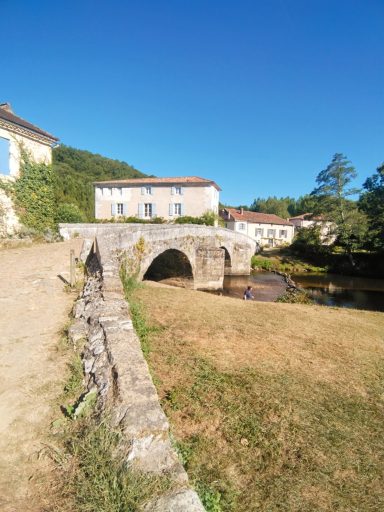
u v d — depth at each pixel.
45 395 3.24
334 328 8.82
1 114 13.83
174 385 4.67
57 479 2.24
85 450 2.38
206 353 5.90
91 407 2.92
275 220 52.12
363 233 31.09
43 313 5.73
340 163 32.50
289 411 4.30
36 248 13.25
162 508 1.87
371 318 10.73
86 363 3.74
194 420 3.94
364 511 2.90
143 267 12.67
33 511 1.99
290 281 24.86
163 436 2.42
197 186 31.98
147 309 8.48
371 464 3.48
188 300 10.25
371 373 5.84
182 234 17.81
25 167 14.74
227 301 11.23
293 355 6.34
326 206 33.88
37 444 2.57
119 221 32.59
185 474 2.16
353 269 31.48
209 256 20.09
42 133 15.38
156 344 6.12
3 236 13.73
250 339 6.98
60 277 8.37
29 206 14.93
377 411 4.54
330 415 4.32
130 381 3.01
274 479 3.17
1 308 5.90
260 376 5.20
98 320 4.68
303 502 2.94
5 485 2.19
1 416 2.89
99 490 2.05
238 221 46.59
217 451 3.47
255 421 4.01
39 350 4.23
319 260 35.75
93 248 11.84
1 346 4.31
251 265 33.25
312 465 3.39
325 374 5.61
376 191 31.22
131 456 2.23
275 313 9.91
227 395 4.53
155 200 32.97
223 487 2.99
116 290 6.14
